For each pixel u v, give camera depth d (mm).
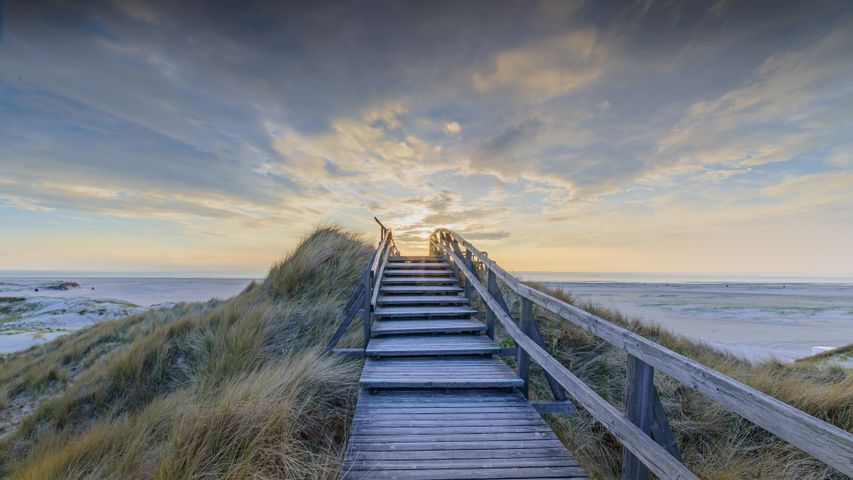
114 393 5242
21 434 4711
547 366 3111
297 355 4918
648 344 1991
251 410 3068
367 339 5164
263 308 6754
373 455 2787
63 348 8539
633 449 1998
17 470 3570
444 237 10055
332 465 2883
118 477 2734
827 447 1138
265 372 4168
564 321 6707
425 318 6535
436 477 2533
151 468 2807
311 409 3631
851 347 8719
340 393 4098
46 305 20844
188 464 2584
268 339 5824
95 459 3092
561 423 4219
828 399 4152
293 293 7668
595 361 5699
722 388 1537
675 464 1668
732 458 3604
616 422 2174
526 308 4039
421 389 4070
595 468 3600
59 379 6680
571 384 2686
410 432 3141
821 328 19188
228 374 4828
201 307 11188
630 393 2146
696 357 6758
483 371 4352
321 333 6070
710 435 3955
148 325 9102
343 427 3629
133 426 3689
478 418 3404
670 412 4277
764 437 3793
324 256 8641
